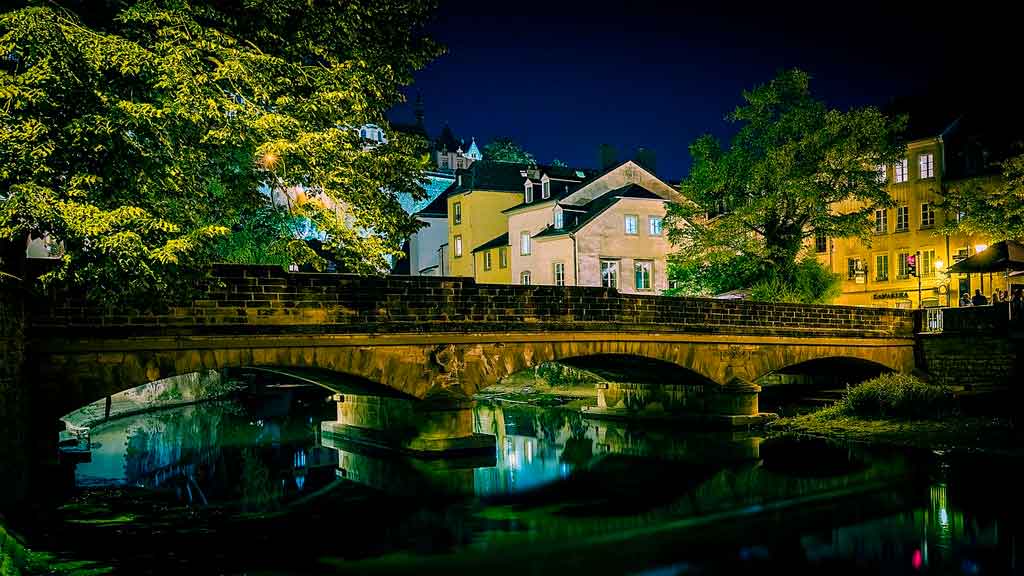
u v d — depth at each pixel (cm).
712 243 3669
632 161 5288
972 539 1536
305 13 1797
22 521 1459
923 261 4284
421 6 2055
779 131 3666
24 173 1198
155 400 3784
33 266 1611
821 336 3091
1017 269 3198
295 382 4934
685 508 1794
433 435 2270
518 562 1412
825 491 1930
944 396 2847
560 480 2102
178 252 1353
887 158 3619
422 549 1472
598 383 3491
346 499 1875
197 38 1455
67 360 1692
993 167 3978
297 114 1645
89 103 1244
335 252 1747
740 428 2866
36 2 1306
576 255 4662
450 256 6109
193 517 1667
